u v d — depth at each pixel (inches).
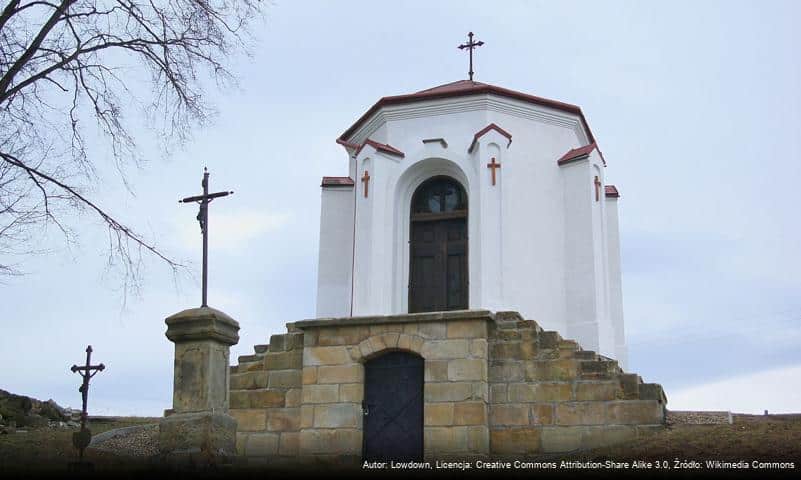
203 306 624.4
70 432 794.2
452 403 660.7
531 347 673.0
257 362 724.7
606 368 653.3
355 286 822.5
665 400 668.7
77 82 644.1
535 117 880.9
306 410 691.4
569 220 855.7
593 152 861.8
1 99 596.4
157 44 660.7
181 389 595.8
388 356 693.3
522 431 657.6
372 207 836.0
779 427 590.9
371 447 677.3
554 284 837.8
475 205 824.9
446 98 868.6
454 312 676.7
